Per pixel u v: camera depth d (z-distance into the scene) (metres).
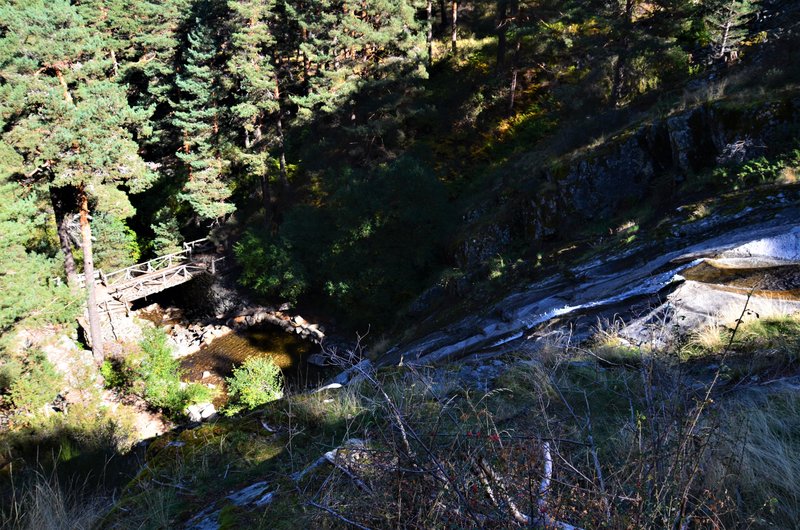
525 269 13.27
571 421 3.02
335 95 22.98
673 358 3.59
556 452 2.06
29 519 3.26
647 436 2.23
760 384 3.33
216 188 24.88
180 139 26.08
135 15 28.86
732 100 11.88
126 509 3.08
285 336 21.70
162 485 3.27
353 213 19.55
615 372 3.99
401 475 2.01
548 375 3.83
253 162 24.06
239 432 3.96
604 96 20.08
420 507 1.90
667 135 13.05
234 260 25.47
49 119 16.23
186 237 29.19
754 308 4.76
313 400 4.30
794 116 10.57
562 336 5.35
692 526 1.91
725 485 2.11
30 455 10.02
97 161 16.56
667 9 16.45
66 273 22.14
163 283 23.28
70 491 3.91
